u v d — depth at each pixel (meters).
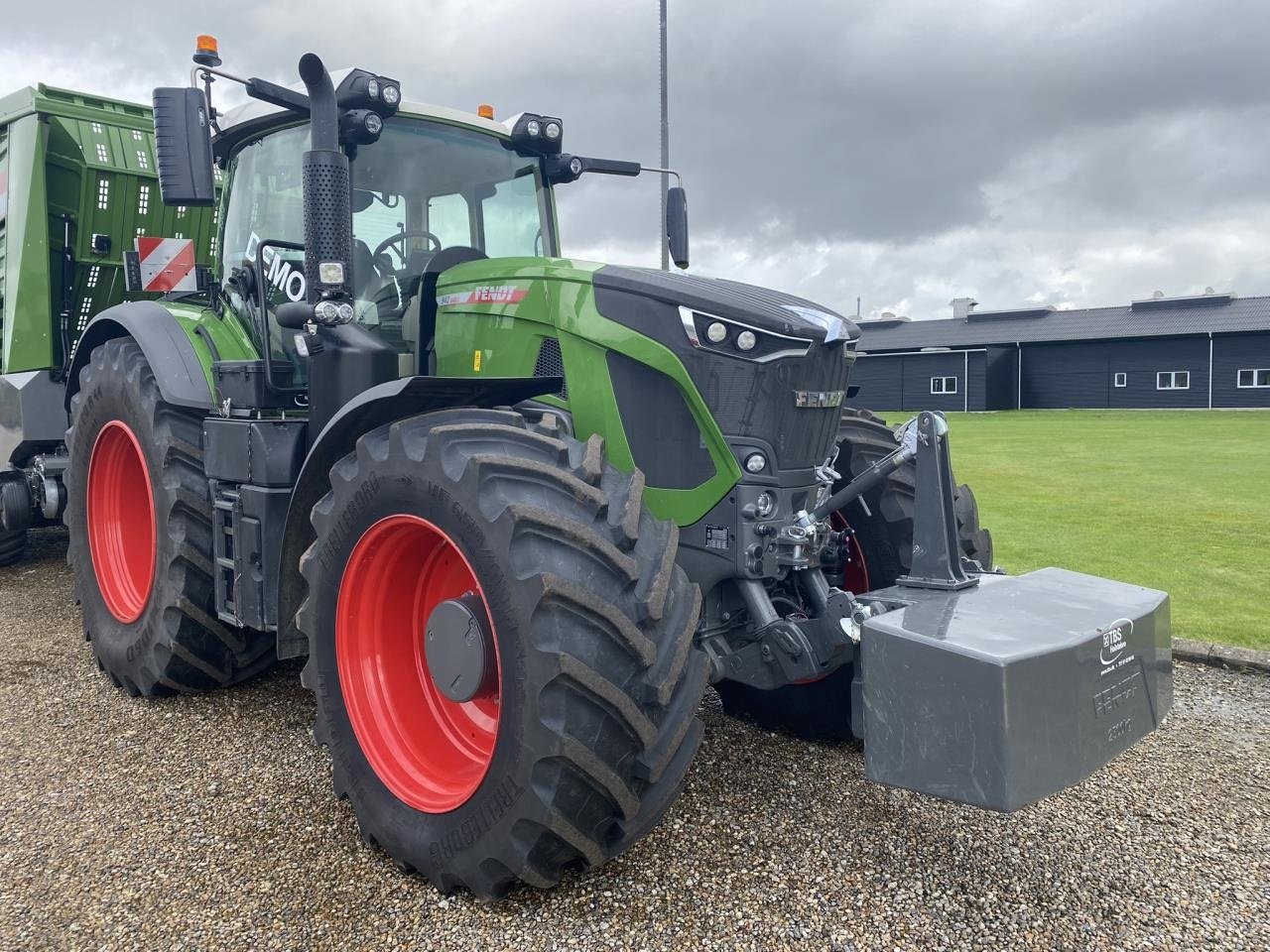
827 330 2.86
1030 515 9.27
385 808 2.71
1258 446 18.16
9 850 2.79
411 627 2.99
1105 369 43.66
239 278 3.93
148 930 2.39
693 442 2.86
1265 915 2.47
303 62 2.96
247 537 3.40
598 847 2.41
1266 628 5.20
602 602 2.30
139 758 3.46
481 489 2.42
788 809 3.05
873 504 3.57
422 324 3.55
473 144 4.01
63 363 6.12
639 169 4.32
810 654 2.70
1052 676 2.24
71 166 5.87
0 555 6.45
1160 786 3.25
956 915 2.46
